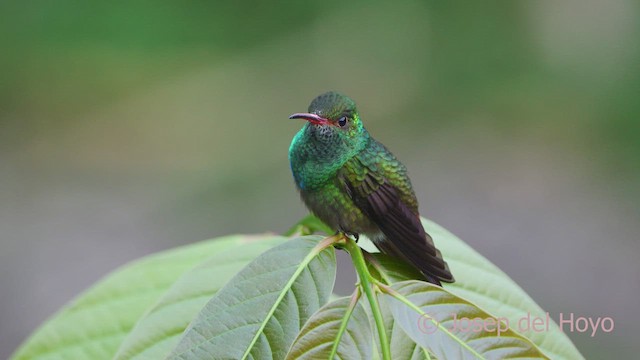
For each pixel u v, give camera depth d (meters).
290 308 2.12
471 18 19.53
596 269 13.30
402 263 2.65
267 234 3.16
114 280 3.10
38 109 19.11
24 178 16.84
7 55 19.67
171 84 19.36
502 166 16.48
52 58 19.73
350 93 18.77
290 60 19.70
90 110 19.03
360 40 19.72
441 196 15.43
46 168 17.28
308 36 20.06
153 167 17.12
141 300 3.06
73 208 15.59
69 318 3.03
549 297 12.80
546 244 13.88
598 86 18.20
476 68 19.08
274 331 2.09
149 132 18.30
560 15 19.36
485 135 17.55
